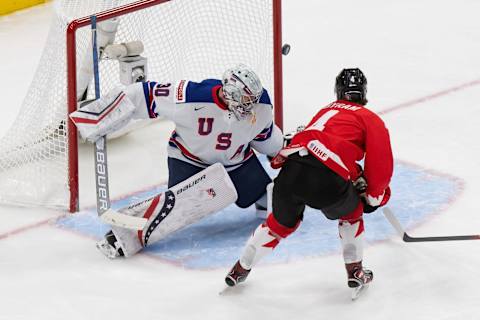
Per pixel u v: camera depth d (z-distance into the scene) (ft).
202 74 79.36
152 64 77.15
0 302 49.70
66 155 62.95
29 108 65.98
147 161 70.85
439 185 63.67
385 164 47.01
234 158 56.65
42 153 64.59
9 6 120.47
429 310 47.16
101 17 59.41
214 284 50.96
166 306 48.70
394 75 91.81
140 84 55.83
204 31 80.79
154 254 55.31
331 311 47.60
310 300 48.80
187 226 59.31
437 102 82.58
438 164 67.72
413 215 58.85
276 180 48.75
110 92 55.98
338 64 97.25
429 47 101.91
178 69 78.84
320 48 103.60
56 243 57.31
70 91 59.52
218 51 79.97
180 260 54.39
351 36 108.06
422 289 49.26
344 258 48.34
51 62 64.08
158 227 55.01
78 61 68.85
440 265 51.72
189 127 54.65
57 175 63.98
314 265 52.70
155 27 76.89
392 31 109.40
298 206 48.34
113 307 48.80
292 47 104.73
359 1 125.08
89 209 62.44
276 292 49.75
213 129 54.39
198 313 47.98
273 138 56.95
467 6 119.34
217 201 55.67
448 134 74.18
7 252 56.08
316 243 55.62
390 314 47.01
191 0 79.15
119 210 54.60
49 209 62.39
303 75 93.56
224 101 53.57
